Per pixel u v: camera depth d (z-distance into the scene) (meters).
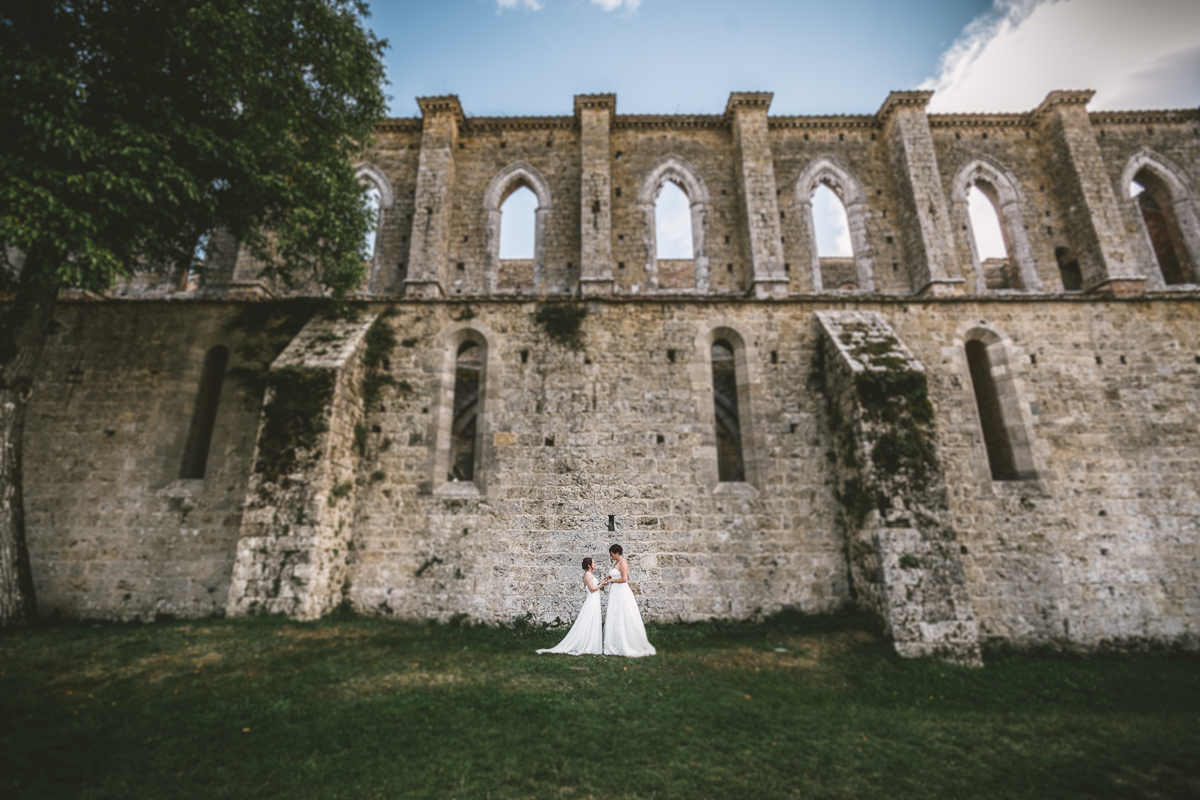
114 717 7.50
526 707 8.00
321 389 14.34
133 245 13.12
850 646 12.13
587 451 15.74
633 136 20.39
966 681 10.95
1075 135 19.45
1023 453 16.05
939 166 20.06
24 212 10.55
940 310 17.17
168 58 12.66
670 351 16.69
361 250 15.70
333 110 15.13
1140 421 16.23
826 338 16.14
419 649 10.97
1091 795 6.50
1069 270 20.06
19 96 10.55
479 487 15.59
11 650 10.05
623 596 11.27
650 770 6.49
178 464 16.27
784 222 19.59
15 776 6.00
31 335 12.97
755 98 19.55
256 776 6.11
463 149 20.25
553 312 16.98
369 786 5.93
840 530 15.09
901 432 13.77
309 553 13.04
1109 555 15.06
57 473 15.84
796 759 7.05
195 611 14.73
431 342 16.84
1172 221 20.06
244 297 17.38
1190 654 14.22
